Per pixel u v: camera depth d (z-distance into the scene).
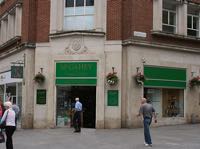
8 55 29.00
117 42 23.14
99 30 23.39
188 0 25.56
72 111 23.95
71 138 18.22
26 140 17.73
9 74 28.58
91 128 23.23
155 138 17.50
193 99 25.47
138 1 23.12
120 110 22.75
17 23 26.97
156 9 23.81
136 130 21.36
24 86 24.81
